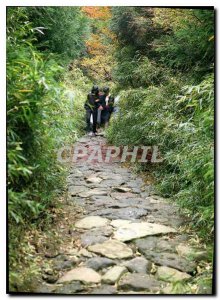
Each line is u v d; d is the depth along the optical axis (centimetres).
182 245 314
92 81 1234
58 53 602
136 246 307
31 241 297
